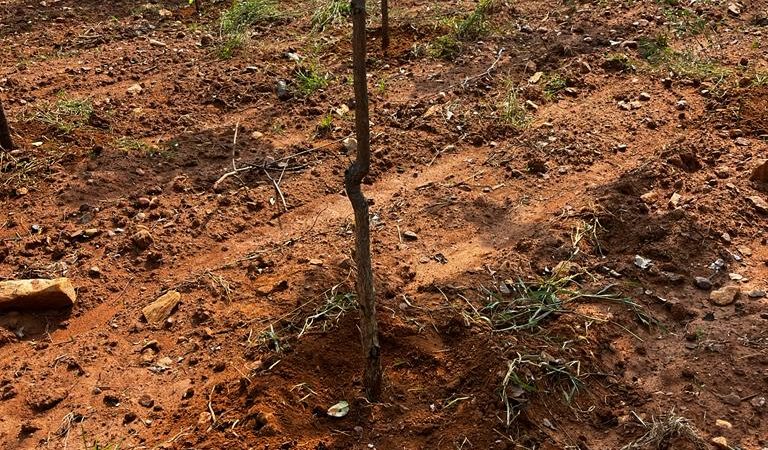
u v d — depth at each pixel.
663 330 2.29
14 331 2.32
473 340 2.19
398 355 2.19
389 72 3.56
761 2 4.15
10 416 2.09
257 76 3.49
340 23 3.97
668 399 2.10
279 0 4.23
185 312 2.36
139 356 2.24
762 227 2.64
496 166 2.96
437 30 3.87
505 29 3.88
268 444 1.95
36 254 2.57
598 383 2.13
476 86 3.41
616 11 4.02
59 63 3.63
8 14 4.12
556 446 1.98
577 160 2.96
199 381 2.16
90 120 3.17
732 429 2.02
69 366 2.21
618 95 3.35
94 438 2.03
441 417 2.04
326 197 2.83
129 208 2.75
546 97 3.34
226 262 2.54
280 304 2.34
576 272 2.45
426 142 3.08
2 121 2.94
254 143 3.09
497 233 2.64
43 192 2.82
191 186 2.85
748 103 3.24
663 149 2.99
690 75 3.47
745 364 2.17
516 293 2.37
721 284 2.42
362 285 1.95
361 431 2.01
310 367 2.15
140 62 3.64
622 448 1.98
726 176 2.85
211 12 4.16
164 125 3.18
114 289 2.46
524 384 2.06
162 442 2.01
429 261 2.52
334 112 3.26
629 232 2.60
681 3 4.09
